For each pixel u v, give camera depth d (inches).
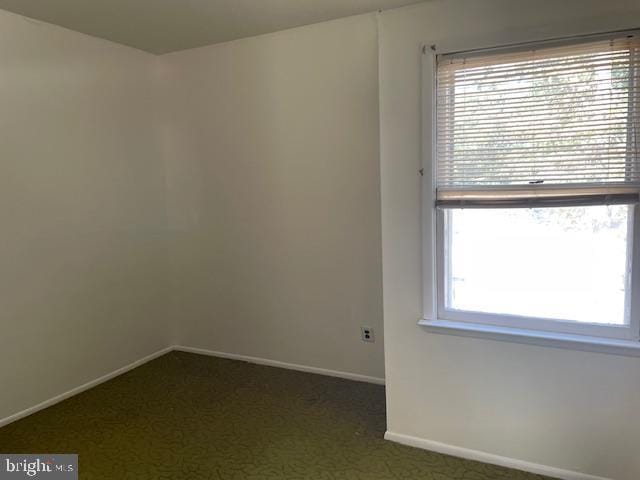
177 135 151.9
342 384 131.5
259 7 111.3
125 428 110.7
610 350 83.5
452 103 92.2
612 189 81.7
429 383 99.0
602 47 80.9
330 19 122.3
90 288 133.3
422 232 96.2
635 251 82.0
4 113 111.0
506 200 88.9
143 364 149.7
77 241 129.2
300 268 137.8
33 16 114.3
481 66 89.3
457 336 95.4
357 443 102.7
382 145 97.3
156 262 154.1
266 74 134.9
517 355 91.0
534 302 91.7
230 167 144.4
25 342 117.7
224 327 152.9
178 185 154.1
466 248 96.4
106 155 136.1
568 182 85.1
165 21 119.7
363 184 126.1
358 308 131.1
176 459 98.2
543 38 83.4
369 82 121.9
